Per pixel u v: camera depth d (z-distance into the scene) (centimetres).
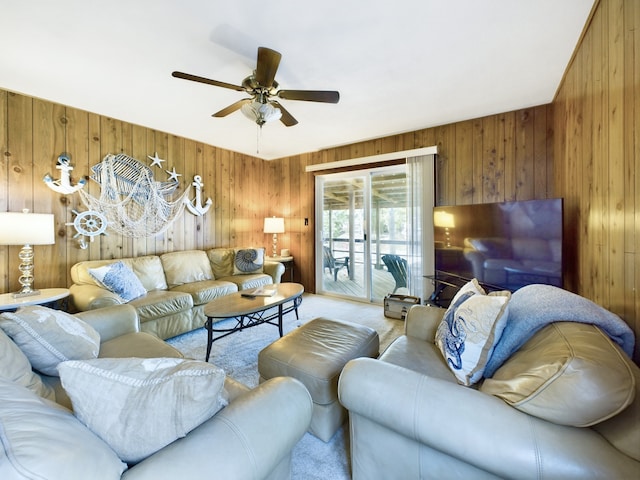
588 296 184
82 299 237
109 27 171
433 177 344
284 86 246
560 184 260
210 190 427
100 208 311
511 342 113
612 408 70
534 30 177
